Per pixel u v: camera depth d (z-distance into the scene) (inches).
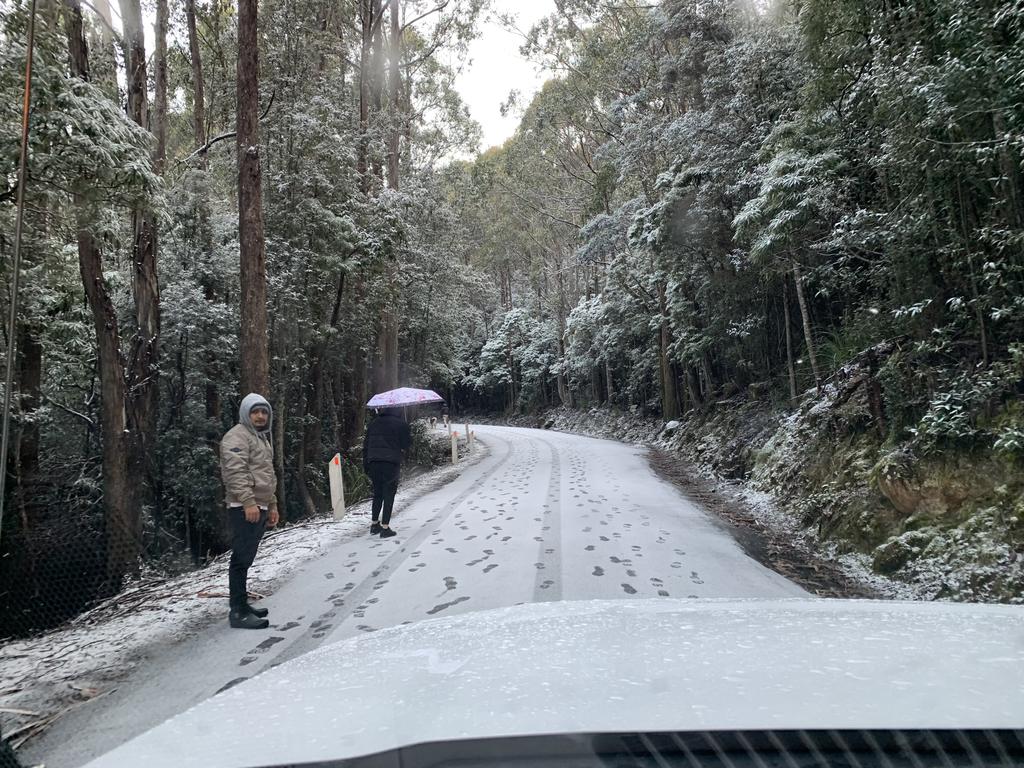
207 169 600.7
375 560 280.5
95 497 462.9
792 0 417.1
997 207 251.6
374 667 80.1
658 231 672.4
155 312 473.4
